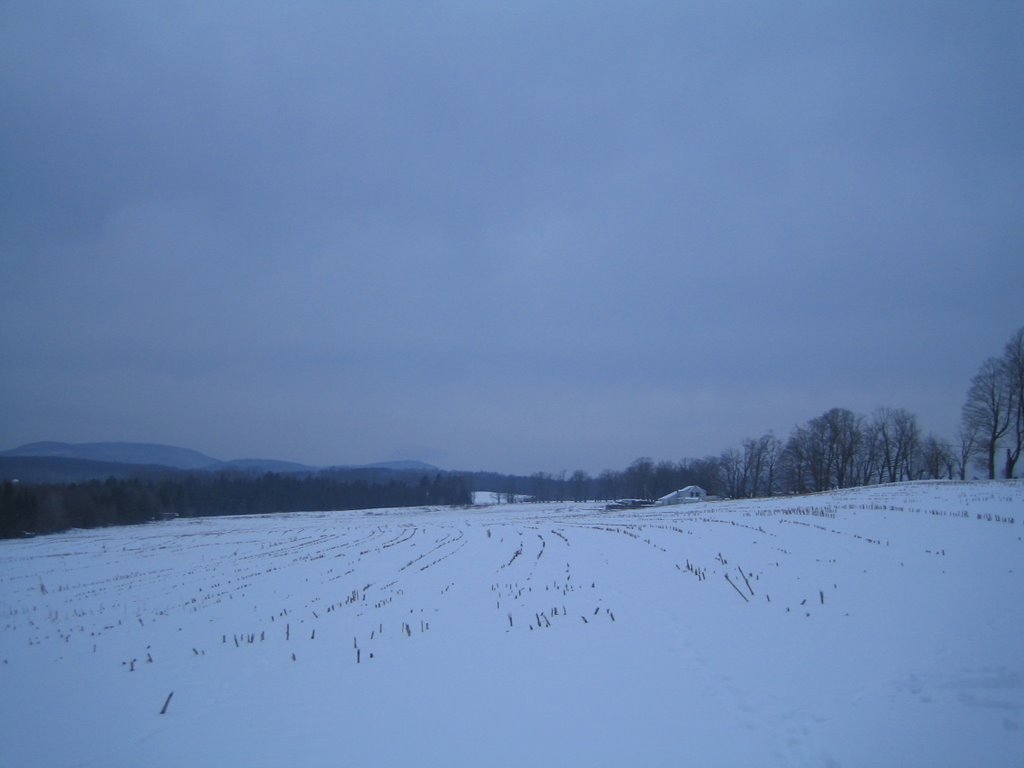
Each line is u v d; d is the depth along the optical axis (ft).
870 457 293.64
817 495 199.62
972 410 222.07
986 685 27.96
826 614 41.63
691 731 26.66
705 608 46.93
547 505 353.51
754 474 354.54
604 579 64.75
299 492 418.51
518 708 30.83
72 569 112.68
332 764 26.23
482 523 197.77
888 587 47.01
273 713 33.04
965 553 58.03
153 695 37.70
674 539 94.17
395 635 47.83
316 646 46.34
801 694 29.37
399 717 30.96
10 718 35.63
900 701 27.48
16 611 75.25
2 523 209.36
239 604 67.31
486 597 60.85
